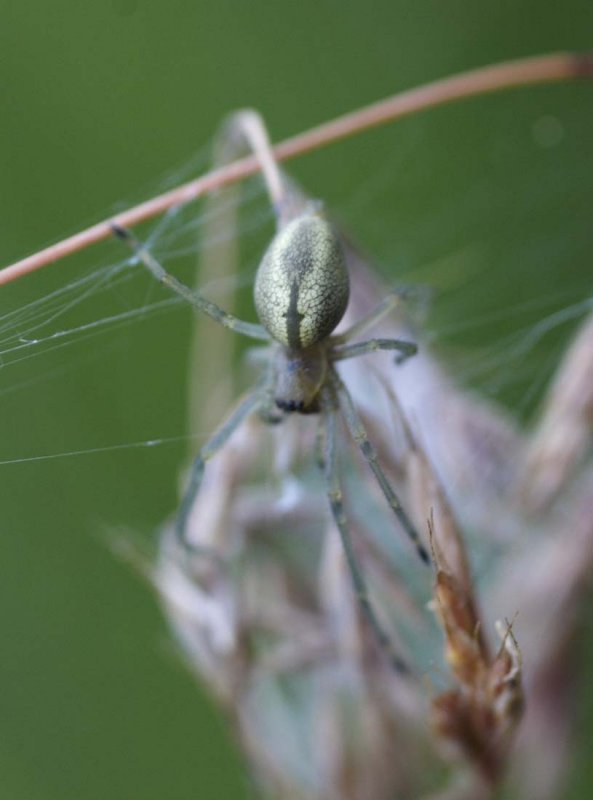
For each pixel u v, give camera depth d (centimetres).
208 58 10
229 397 8
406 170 10
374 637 7
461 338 10
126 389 9
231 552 8
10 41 10
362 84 10
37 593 9
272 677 8
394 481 7
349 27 10
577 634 8
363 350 7
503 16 10
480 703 7
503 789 7
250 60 10
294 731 8
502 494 8
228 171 7
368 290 8
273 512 8
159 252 8
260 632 8
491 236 10
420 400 8
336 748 7
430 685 7
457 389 8
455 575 7
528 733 8
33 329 7
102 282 7
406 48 10
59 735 9
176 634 8
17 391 9
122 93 10
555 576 8
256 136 7
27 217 10
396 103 7
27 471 9
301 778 8
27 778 9
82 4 10
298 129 10
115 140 10
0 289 9
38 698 9
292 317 7
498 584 8
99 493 9
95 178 10
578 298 10
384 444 7
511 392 9
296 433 8
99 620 9
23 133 10
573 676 8
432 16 10
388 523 8
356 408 7
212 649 7
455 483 8
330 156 10
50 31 10
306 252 7
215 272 8
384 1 10
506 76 8
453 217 10
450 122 10
